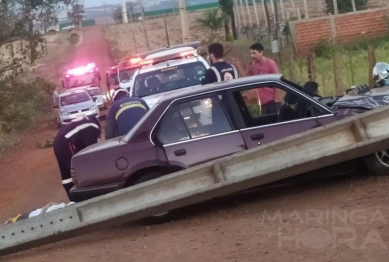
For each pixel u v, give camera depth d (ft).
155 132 28.99
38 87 135.33
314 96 32.19
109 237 27.91
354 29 116.06
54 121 114.11
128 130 34.22
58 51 278.46
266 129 28.81
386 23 115.55
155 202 27.30
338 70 51.39
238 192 30.99
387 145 27.14
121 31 338.54
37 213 30.48
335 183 28.91
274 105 29.17
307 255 20.21
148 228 27.96
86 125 35.47
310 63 55.21
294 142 27.35
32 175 55.11
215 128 28.96
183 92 29.89
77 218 27.22
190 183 27.55
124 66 76.84
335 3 131.64
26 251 28.45
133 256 23.67
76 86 131.34
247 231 24.11
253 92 29.27
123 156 28.94
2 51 87.92
